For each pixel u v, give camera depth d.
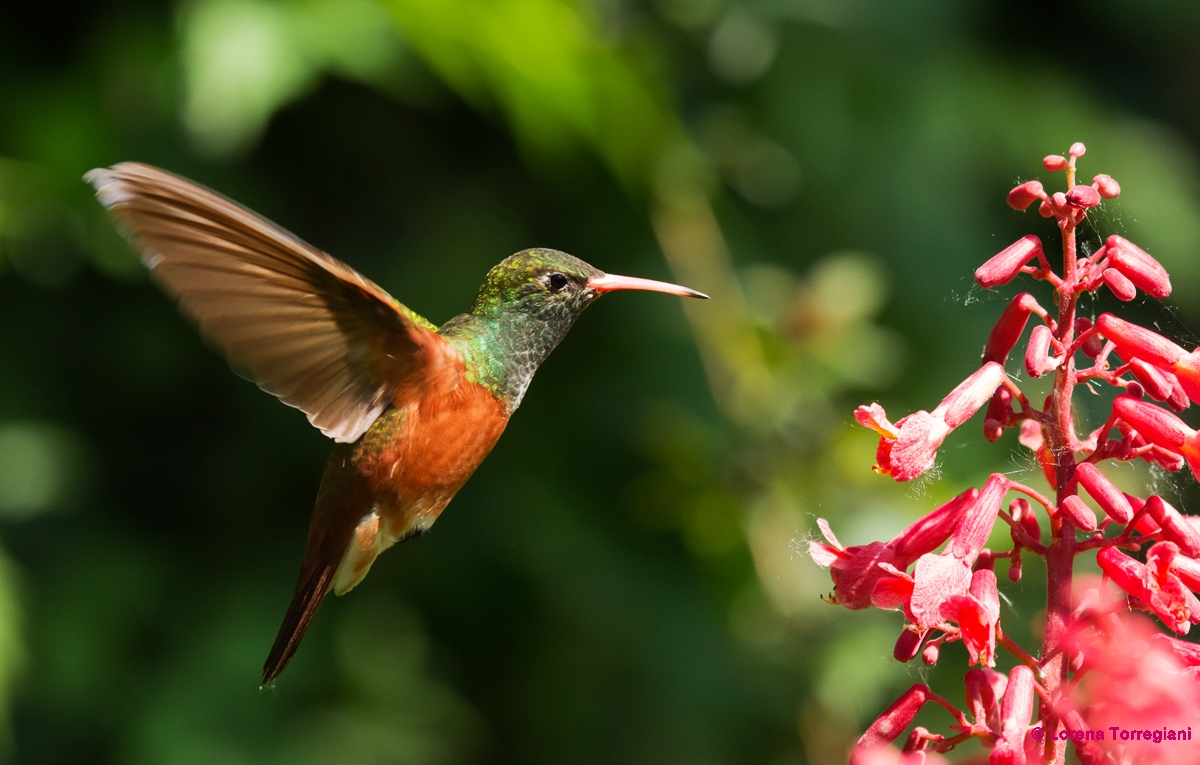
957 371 9.91
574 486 9.34
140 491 9.61
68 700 8.60
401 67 8.56
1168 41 12.15
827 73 9.91
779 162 9.74
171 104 8.61
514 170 9.40
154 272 4.91
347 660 9.25
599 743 9.38
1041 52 11.55
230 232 4.96
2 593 7.93
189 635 9.05
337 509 5.91
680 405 9.13
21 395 9.24
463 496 9.33
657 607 9.14
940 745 4.20
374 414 5.80
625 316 9.30
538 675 9.57
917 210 10.02
